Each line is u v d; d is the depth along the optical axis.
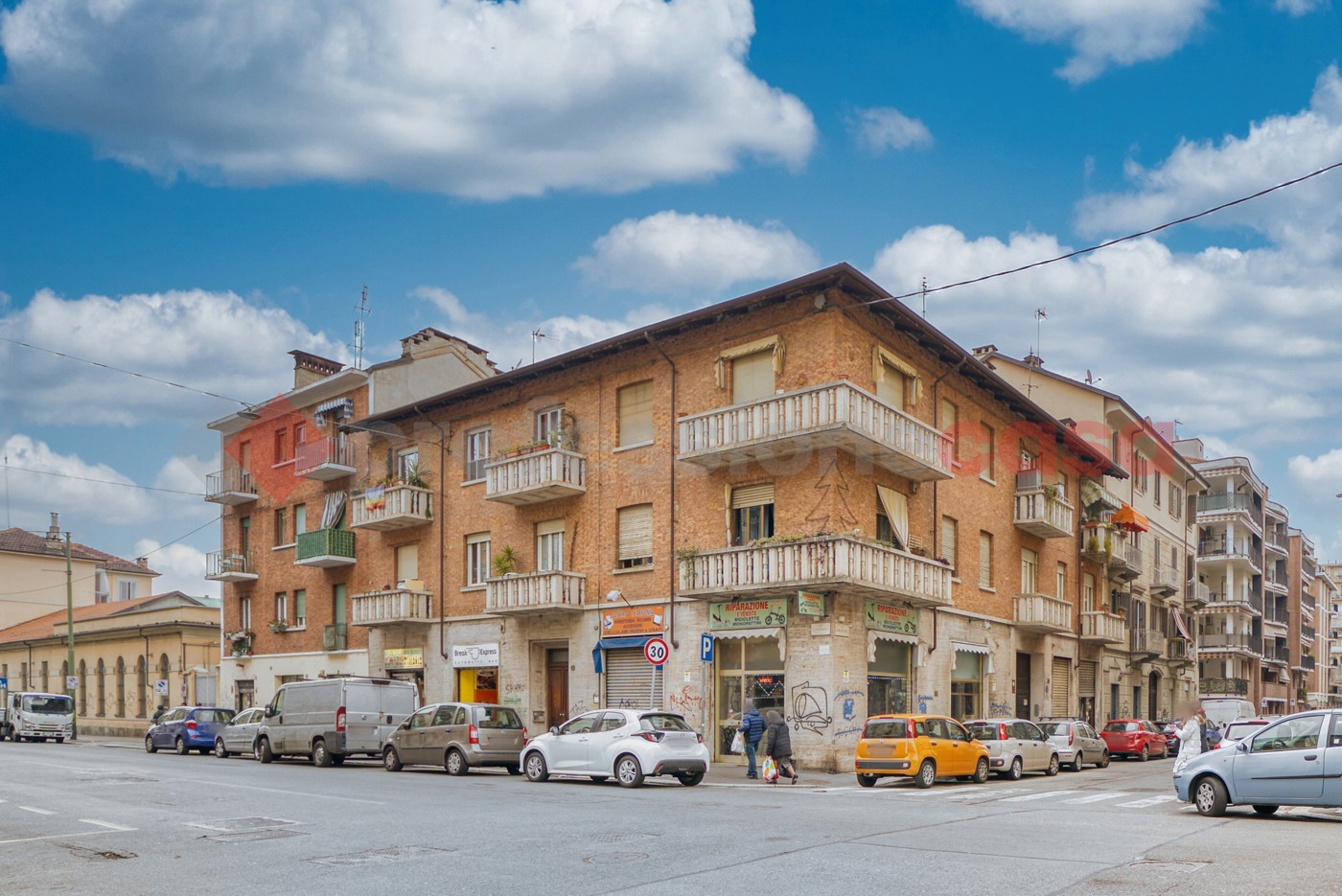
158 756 31.33
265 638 39.44
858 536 23.55
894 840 11.84
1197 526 61.09
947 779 23.52
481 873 9.80
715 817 14.09
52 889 9.29
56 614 60.34
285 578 38.81
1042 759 26.03
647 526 27.30
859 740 22.67
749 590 24.30
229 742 30.78
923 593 25.62
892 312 25.75
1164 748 37.41
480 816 14.30
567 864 10.25
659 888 9.00
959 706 29.19
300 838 12.27
